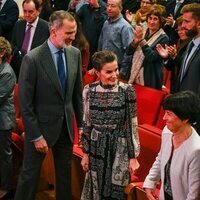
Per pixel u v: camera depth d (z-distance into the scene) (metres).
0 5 5.45
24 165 2.81
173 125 1.95
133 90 2.50
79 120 2.93
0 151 3.39
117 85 2.51
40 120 2.73
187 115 1.92
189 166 1.94
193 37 3.00
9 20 5.45
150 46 3.81
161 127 3.23
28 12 4.50
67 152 2.90
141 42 3.74
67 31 2.56
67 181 2.95
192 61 2.93
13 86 3.31
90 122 2.60
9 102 3.33
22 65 2.68
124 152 2.55
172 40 4.40
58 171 2.93
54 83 2.69
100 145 2.56
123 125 2.55
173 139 2.03
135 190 2.49
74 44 4.20
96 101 2.52
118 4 4.30
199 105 1.94
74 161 3.10
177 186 2.00
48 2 5.51
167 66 3.55
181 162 1.96
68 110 2.80
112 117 2.51
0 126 3.31
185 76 2.98
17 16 5.54
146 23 4.26
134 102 2.51
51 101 2.72
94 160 2.61
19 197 2.83
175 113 1.92
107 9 4.38
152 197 2.21
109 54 2.43
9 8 5.47
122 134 2.55
